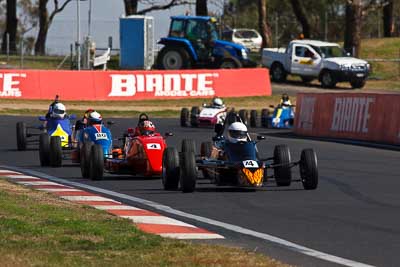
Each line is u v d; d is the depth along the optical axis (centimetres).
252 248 4250
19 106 15962
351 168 8100
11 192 6169
